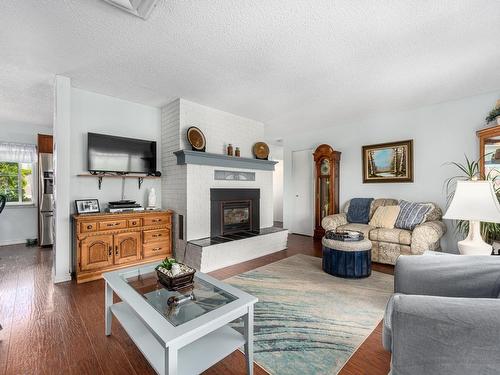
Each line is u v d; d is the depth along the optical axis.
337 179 4.88
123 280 1.79
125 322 1.61
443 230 3.24
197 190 3.49
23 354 1.58
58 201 2.79
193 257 3.23
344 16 1.78
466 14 1.75
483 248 1.90
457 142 3.55
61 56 2.33
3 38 2.02
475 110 3.40
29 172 5.05
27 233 4.84
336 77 2.79
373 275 3.01
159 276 1.80
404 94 3.33
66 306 2.23
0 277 2.96
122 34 1.99
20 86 3.03
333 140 5.03
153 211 3.34
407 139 4.03
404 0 1.62
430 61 2.43
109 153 3.22
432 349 0.86
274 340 1.75
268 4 1.66
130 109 3.57
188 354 1.36
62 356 1.57
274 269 3.22
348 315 2.08
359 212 4.25
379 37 2.04
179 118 3.47
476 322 0.81
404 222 3.56
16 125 4.75
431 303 0.90
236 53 2.28
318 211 5.08
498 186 3.05
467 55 2.32
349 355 1.59
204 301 1.50
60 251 2.80
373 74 2.71
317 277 2.94
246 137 4.39
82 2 1.63
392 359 0.93
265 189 4.53
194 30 1.94
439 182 3.71
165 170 3.78
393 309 0.93
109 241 2.96
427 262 1.56
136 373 1.44
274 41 2.09
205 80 2.86
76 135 3.12
